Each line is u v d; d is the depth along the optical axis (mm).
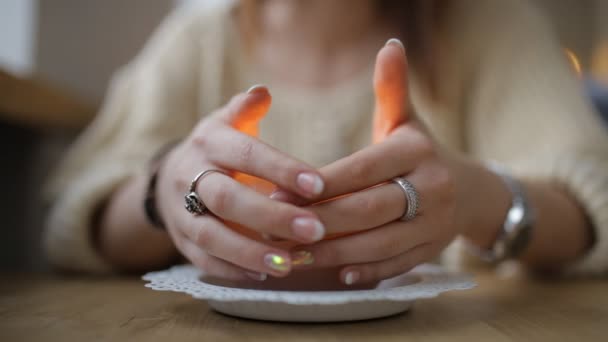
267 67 776
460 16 764
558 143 595
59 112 785
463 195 418
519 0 791
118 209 542
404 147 382
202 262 382
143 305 397
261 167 359
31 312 379
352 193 369
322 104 725
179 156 412
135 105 760
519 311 393
